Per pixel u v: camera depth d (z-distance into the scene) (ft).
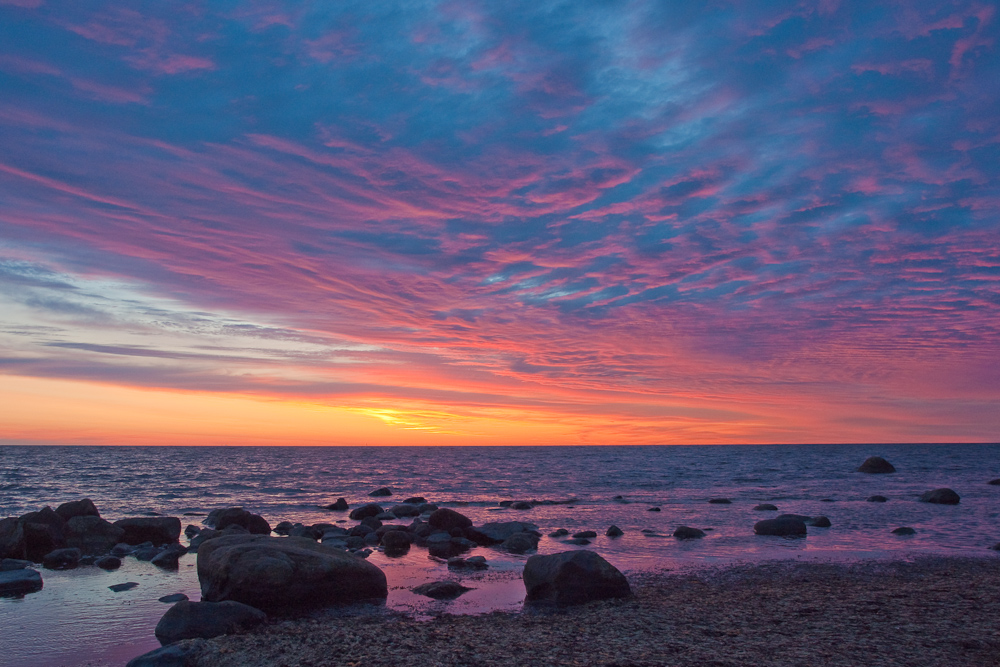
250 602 44.65
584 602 47.29
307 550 50.83
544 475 232.94
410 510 110.01
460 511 116.57
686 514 108.88
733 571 59.52
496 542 78.59
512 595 51.21
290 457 469.98
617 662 31.37
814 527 90.02
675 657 32.19
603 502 131.13
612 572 48.96
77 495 145.59
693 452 583.58
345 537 80.23
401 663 31.55
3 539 66.69
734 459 377.30
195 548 73.51
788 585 52.90
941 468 251.19
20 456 430.61
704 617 41.57
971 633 35.99
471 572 61.31
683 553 70.49
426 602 48.78
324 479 214.28
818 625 38.65
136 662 32.32
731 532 86.89
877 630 37.06
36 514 74.79
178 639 38.70
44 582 56.08
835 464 302.04
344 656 32.86
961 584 52.06
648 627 38.96
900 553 69.05
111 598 50.06
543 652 33.32
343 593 48.24
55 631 40.91
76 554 66.95
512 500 135.74
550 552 73.20
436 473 252.83
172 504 128.06
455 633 37.83
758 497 138.62
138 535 75.72
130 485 177.68
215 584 46.21
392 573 60.85
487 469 284.41
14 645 38.06
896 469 245.65
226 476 225.56
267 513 115.34
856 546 74.33
